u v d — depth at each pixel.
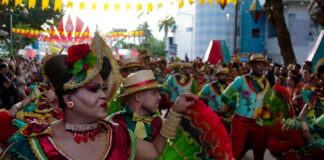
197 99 1.69
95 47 1.25
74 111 1.20
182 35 53.66
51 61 1.20
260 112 4.73
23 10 25.48
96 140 1.24
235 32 22.67
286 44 11.42
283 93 4.73
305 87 4.43
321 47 7.53
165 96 7.56
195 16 47.09
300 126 4.34
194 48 47.78
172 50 42.12
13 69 8.77
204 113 1.67
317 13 5.15
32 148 1.13
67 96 1.19
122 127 1.39
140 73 2.67
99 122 1.34
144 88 2.59
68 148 1.17
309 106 4.20
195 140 1.66
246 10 43.16
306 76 5.80
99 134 1.27
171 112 1.57
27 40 33.72
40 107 3.68
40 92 3.58
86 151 1.19
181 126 1.67
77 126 1.20
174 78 7.27
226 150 1.66
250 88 4.76
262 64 4.74
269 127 4.62
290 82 6.40
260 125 4.70
